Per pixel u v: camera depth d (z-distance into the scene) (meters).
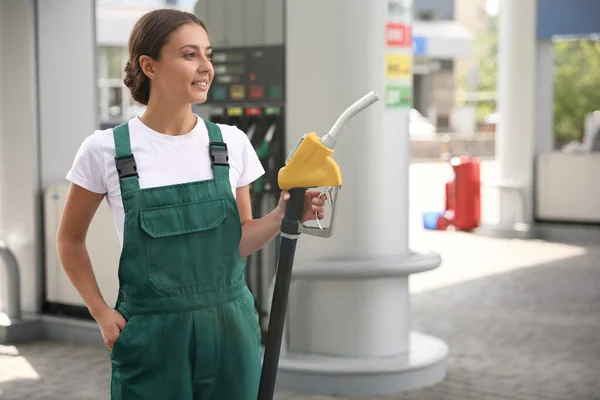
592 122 16.17
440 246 12.05
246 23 5.83
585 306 8.25
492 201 17.11
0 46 7.18
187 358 2.58
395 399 5.29
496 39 49.97
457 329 7.34
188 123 2.67
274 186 5.89
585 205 12.59
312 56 5.52
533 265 10.54
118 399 2.60
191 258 2.56
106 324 2.58
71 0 7.24
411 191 20.00
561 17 12.16
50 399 5.43
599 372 6.02
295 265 5.47
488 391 5.52
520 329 7.33
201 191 2.59
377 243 5.52
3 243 6.98
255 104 5.85
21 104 7.11
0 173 7.27
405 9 5.55
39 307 7.19
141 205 2.54
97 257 6.71
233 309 2.64
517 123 12.70
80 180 2.60
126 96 20.41
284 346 5.56
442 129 40.97
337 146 5.47
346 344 5.56
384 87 5.48
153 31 2.59
